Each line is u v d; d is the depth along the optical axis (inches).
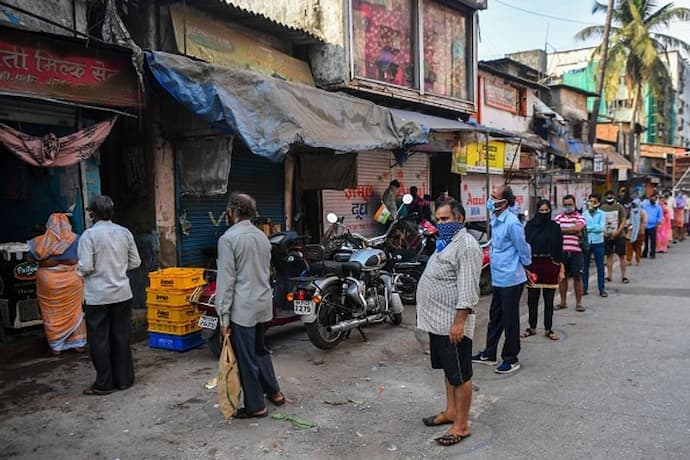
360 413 182.1
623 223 434.9
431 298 160.6
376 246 367.6
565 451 150.5
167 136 305.7
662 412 175.2
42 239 241.1
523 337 277.9
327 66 424.8
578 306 338.3
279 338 281.6
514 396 194.4
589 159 896.9
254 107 265.1
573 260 332.5
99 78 244.8
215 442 160.9
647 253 614.9
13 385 208.2
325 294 252.2
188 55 313.1
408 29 490.6
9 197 291.4
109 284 196.4
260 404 177.8
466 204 615.5
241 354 174.4
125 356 203.9
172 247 312.7
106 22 266.8
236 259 173.3
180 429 169.8
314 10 426.3
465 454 151.0
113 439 163.2
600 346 256.4
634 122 1227.2
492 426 169.0
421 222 415.8
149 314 256.4
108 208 201.6
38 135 273.0
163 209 306.8
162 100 299.4
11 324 254.1
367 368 231.5
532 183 740.0
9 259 253.9
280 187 398.0
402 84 482.9
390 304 290.5
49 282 241.3
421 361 242.8
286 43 416.8
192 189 309.4
